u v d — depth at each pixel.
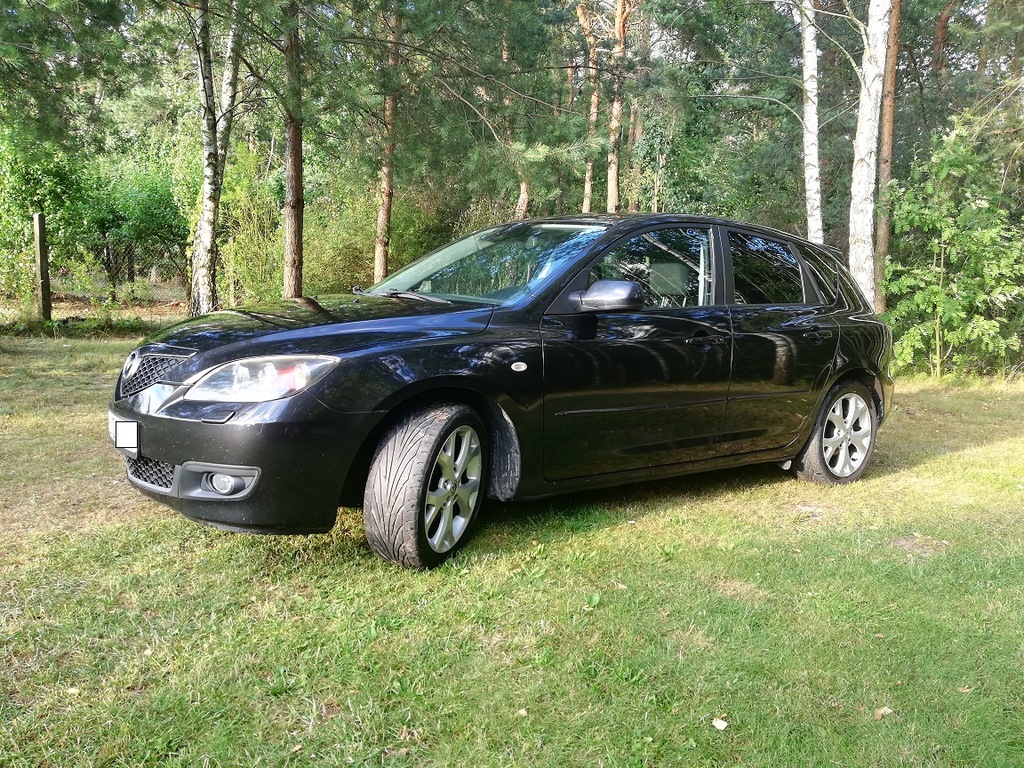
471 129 10.26
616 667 2.62
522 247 4.25
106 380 7.99
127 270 19.45
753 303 4.66
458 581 3.28
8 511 3.99
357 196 15.68
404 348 3.32
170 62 10.39
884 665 2.69
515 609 3.04
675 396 4.18
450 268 4.35
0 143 13.30
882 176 12.41
